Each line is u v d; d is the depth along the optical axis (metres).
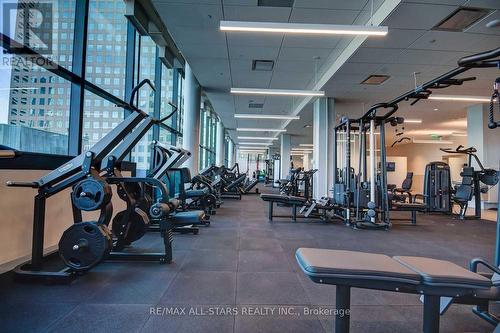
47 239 2.98
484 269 3.01
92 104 3.87
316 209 6.04
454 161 14.57
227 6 4.16
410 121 10.05
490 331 1.79
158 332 1.67
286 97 9.12
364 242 4.04
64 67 3.34
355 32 3.84
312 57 5.86
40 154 2.88
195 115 7.45
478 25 4.18
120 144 2.98
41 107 3.08
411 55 5.21
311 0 3.97
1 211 2.47
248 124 14.10
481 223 5.97
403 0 3.63
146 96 5.93
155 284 2.37
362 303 2.14
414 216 5.69
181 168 5.47
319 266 1.39
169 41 6.19
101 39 4.07
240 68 6.53
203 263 2.93
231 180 10.71
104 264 2.83
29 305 1.97
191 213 3.54
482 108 8.17
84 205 2.41
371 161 5.23
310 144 19.64
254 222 5.43
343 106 8.88
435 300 1.43
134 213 3.09
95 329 1.69
